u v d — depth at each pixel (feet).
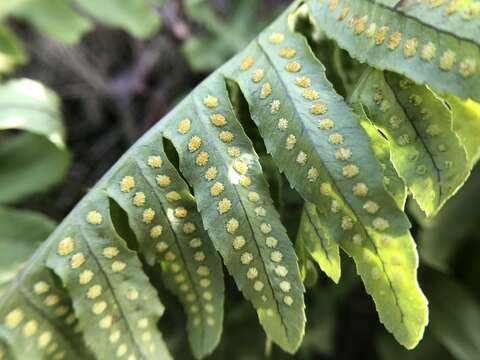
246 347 0.37
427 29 0.19
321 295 0.38
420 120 0.20
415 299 0.20
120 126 0.46
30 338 0.23
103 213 0.22
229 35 0.42
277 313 0.22
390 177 0.21
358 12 0.21
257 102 0.22
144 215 0.22
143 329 0.23
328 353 0.37
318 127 0.20
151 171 0.22
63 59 0.46
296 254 0.23
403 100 0.20
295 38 0.22
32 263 0.23
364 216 0.20
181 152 0.22
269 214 0.21
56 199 0.43
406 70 0.19
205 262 0.23
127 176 0.22
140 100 0.47
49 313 0.23
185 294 0.24
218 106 0.22
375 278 0.20
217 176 0.21
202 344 0.25
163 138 0.23
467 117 0.20
